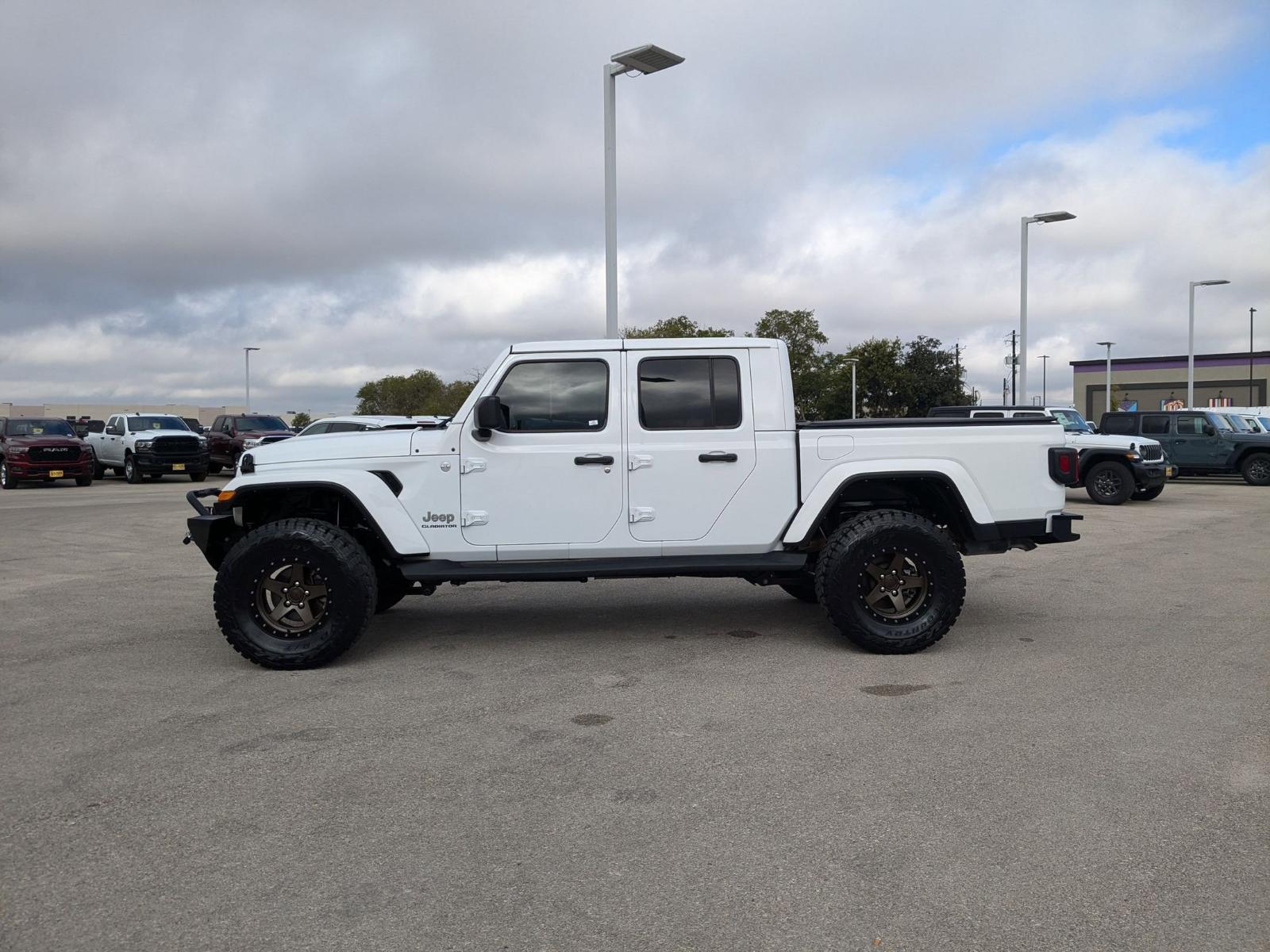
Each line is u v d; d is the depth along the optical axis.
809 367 76.44
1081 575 9.62
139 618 7.82
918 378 66.38
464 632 7.20
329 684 5.78
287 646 6.08
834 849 3.45
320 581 6.16
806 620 7.50
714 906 3.06
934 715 5.02
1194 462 22.97
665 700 5.36
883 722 4.91
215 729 4.91
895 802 3.87
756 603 8.27
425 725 4.96
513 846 3.52
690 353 6.42
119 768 4.35
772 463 6.39
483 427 6.05
